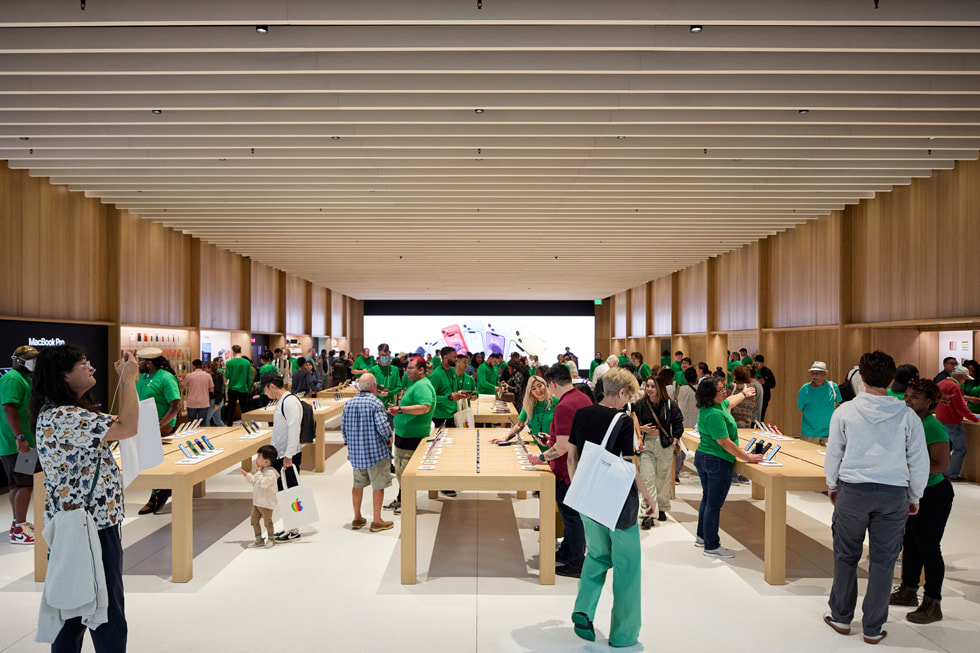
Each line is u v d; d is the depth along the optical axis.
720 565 4.95
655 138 7.28
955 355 9.10
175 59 5.25
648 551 5.29
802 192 9.23
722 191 9.16
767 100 6.03
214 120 6.45
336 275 19.06
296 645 3.58
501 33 4.93
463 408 7.50
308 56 5.28
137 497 7.07
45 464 2.79
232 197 9.58
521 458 5.23
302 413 5.71
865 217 9.91
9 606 4.14
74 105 6.06
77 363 2.89
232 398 11.80
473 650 3.53
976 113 6.38
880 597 3.61
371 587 4.46
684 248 14.27
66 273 9.20
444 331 28.33
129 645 3.57
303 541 5.54
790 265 12.20
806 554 5.22
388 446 5.85
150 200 9.83
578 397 4.59
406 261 16.17
